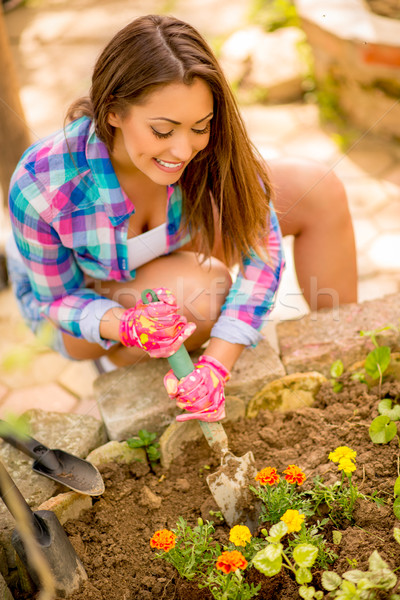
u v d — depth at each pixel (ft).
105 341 5.16
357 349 5.68
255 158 4.74
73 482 4.74
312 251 6.41
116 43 4.10
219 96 4.20
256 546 4.27
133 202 5.01
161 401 5.37
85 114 4.65
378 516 4.40
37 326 6.03
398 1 11.85
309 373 5.50
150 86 3.98
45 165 4.63
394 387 5.41
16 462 5.04
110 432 5.33
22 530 4.00
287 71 13.33
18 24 18.22
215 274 5.56
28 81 15.20
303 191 6.12
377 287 8.93
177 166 4.36
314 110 12.95
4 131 8.94
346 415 5.21
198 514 4.83
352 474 4.74
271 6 14.69
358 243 9.70
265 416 5.35
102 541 4.62
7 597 4.17
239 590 4.04
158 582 4.35
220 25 16.49
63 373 8.12
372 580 3.78
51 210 4.71
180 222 5.27
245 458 4.76
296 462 4.96
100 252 5.08
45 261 5.07
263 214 4.97
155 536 3.97
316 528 4.38
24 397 7.84
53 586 4.18
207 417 4.66
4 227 9.95
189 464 5.20
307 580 3.88
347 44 11.31
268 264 5.16
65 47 16.58
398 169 11.11
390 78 11.17
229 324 5.05
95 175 4.66
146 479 5.08
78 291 5.37
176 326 4.61
